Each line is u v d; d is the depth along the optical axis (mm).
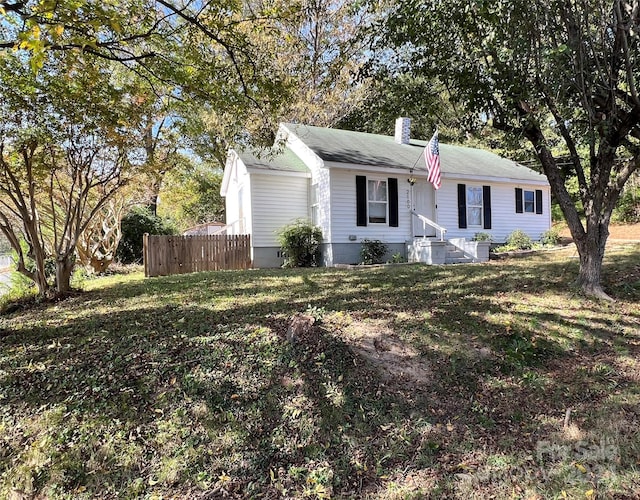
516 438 3166
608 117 5527
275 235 13086
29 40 3359
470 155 16859
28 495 2674
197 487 2707
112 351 4379
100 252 15367
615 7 4711
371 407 3488
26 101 6676
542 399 3660
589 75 5160
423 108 6609
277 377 3797
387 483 2732
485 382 3916
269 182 13016
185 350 4312
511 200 15570
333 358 4086
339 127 18484
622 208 17359
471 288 6684
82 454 2951
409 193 13516
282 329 4781
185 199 22875
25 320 6082
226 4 5969
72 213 8875
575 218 6270
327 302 5992
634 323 5066
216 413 3350
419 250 12453
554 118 5953
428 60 5926
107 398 3523
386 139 15898
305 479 2777
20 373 4016
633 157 5812
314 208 13320
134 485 2711
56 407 3420
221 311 5727
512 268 8430
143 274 12312
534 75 5414
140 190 12727
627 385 3787
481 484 2672
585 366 4168
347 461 2943
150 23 5961
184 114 8633
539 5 4805
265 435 3168
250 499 2619
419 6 5383
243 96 7309
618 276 6875
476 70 5656
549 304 5688
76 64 6324
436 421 3379
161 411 3363
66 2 3758
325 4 14484
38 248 7938
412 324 4883
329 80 8266
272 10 6660
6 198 9656
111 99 7215
